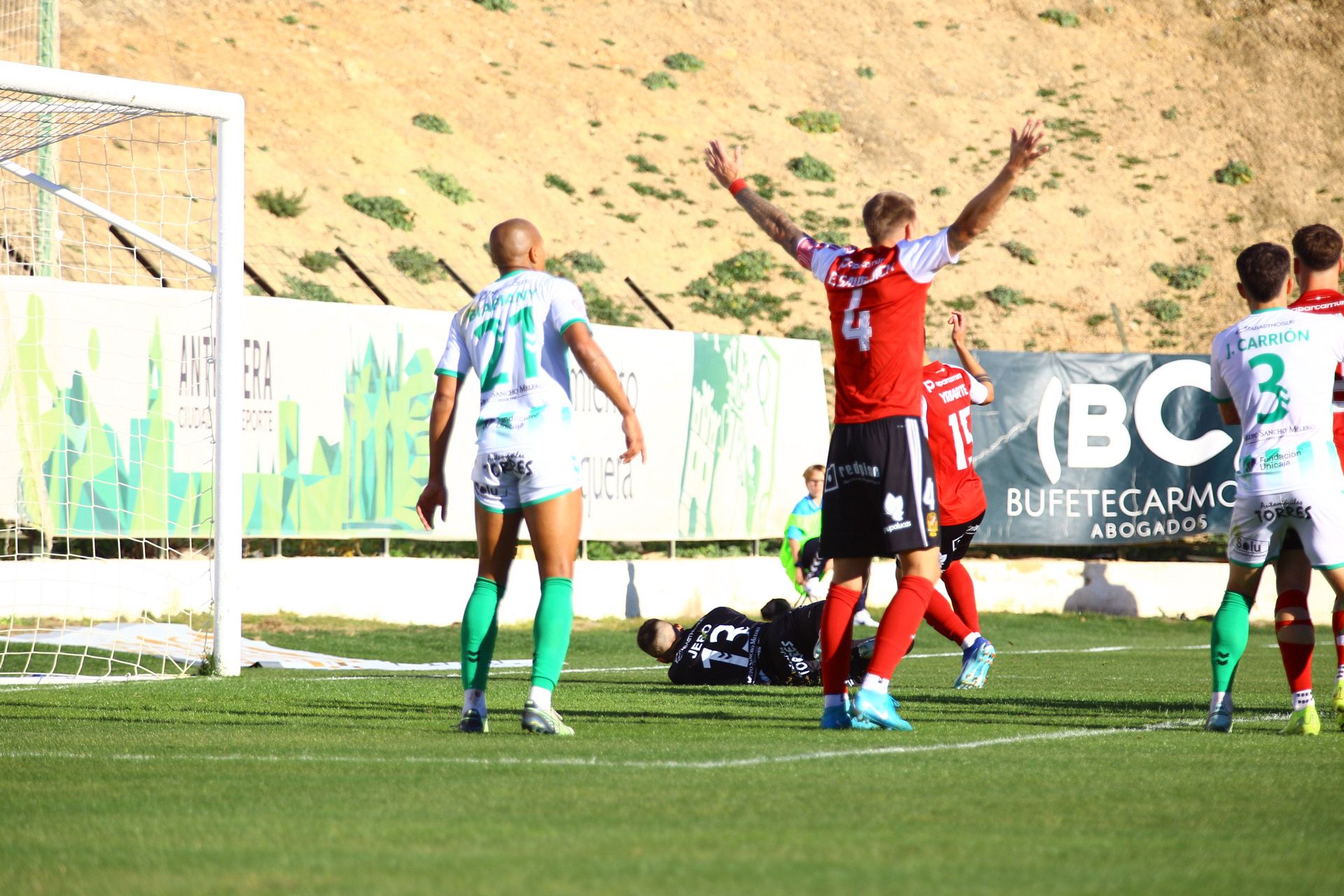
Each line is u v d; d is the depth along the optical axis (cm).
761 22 14600
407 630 5156
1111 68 15125
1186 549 7488
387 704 2470
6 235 5050
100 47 10006
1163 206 13162
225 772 1538
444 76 11725
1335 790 1445
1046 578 6775
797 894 959
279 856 1085
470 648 1969
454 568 5656
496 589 1991
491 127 11281
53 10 5975
